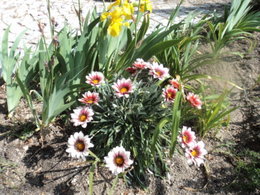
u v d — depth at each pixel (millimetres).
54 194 647
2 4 1581
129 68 744
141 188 670
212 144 782
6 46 802
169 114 718
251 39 1243
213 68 1062
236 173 706
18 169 682
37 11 1523
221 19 1307
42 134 736
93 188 651
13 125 772
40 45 808
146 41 828
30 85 880
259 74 1047
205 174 705
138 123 718
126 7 709
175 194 662
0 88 900
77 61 761
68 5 1653
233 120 864
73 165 688
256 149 772
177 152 740
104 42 768
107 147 689
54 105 705
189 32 1087
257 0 1558
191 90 889
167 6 1755
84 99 666
